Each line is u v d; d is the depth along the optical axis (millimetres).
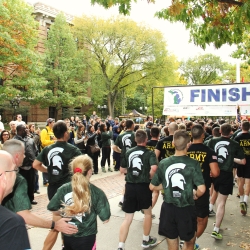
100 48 33875
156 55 34375
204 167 3967
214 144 5016
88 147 10109
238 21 5602
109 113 37844
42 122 33281
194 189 3500
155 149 5375
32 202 6566
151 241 4336
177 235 3211
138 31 32812
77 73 32406
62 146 3996
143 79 37000
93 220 2615
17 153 2797
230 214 5953
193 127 4160
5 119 29453
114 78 36438
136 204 4141
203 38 6293
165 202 3270
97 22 32875
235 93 7785
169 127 5309
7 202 2535
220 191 4793
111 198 7121
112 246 4402
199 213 3930
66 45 30438
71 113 35375
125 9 5059
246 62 14188
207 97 8094
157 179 3365
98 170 11211
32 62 22328
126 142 6555
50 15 33750
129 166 4215
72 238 2582
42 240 4574
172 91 8516
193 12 5602
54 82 30469
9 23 21156
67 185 2727
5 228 1395
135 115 36531
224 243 4473
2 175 1759
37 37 26172
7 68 24344
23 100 28609
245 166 6055
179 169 3197
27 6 22859
